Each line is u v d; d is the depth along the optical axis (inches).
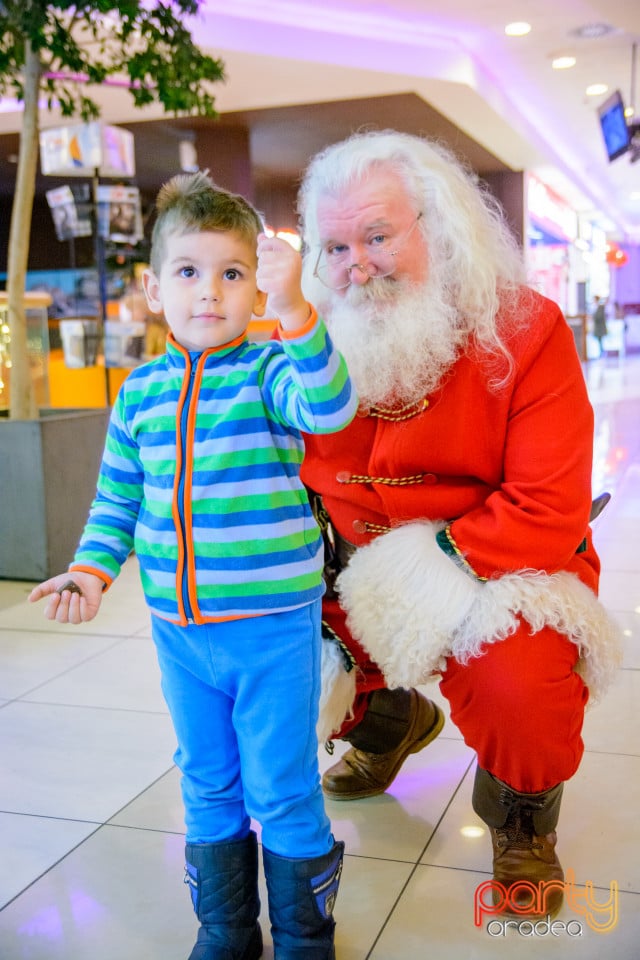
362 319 59.4
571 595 55.9
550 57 313.1
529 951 53.1
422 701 71.6
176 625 49.7
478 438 58.4
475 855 63.2
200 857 51.4
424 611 55.2
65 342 243.1
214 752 51.6
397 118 328.5
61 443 144.2
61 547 144.9
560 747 54.7
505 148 402.6
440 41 285.7
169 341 50.3
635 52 308.3
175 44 144.3
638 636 106.5
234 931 51.3
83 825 68.9
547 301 59.9
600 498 68.4
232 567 47.4
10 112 277.7
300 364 43.1
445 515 59.7
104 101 278.4
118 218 204.4
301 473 63.5
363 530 61.7
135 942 55.3
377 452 59.8
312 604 50.0
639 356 873.5
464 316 58.8
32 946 55.1
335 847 51.9
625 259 814.5
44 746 82.6
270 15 253.0
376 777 71.2
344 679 62.8
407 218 58.3
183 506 47.8
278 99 296.4
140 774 76.9
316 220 61.1
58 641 112.4
